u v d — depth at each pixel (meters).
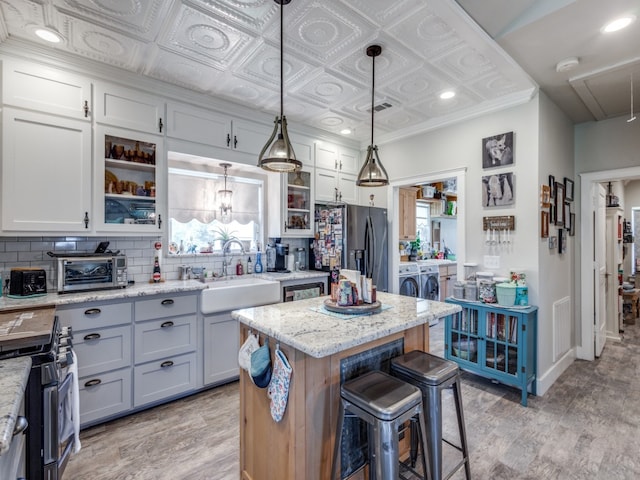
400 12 1.88
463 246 3.26
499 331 2.77
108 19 1.94
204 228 3.42
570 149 3.48
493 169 3.07
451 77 2.61
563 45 2.19
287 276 3.34
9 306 1.90
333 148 4.08
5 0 1.77
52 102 2.25
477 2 1.83
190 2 1.81
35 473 1.39
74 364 1.70
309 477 1.43
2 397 0.90
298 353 1.39
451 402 2.64
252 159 3.28
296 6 1.83
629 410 2.49
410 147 3.82
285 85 2.77
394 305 2.00
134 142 2.65
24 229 2.15
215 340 2.76
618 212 4.57
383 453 1.26
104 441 2.09
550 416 2.42
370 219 3.89
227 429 2.23
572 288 3.56
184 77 2.63
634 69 2.48
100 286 2.39
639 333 4.54
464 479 1.78
